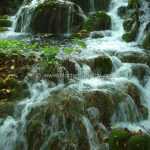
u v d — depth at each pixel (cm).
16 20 704
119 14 694
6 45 462
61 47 516
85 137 325
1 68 420
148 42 516
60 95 365
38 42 562
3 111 352
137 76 442
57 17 652
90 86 391
